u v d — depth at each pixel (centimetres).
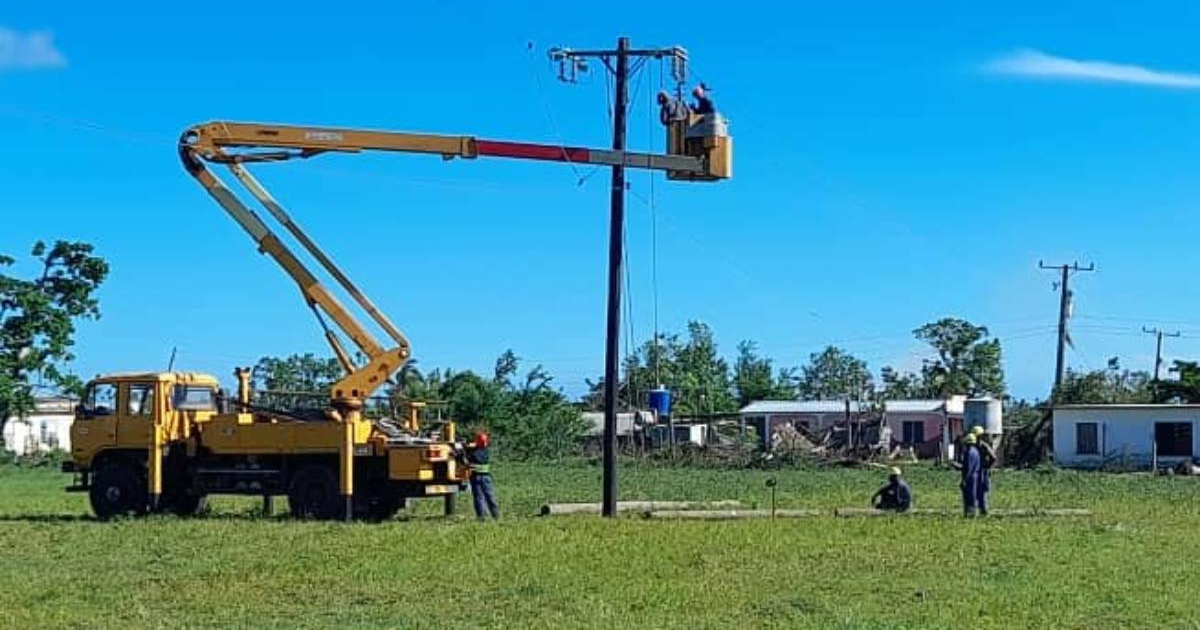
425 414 3294
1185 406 6538
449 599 1697
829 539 2398
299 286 2975
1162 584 1853
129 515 2928
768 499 3731
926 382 10694
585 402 9275
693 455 6512
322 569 1962
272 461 2920
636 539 2361
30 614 1579
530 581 1833
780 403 9056
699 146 2875
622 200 2978
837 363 12775
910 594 1748
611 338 3009
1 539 2427
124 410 2986
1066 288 8019
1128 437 6619
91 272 7094
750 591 1759
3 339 6912
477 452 2941
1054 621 1553
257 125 2938
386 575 1900
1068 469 6359
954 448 7400
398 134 2902
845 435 7519
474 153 2888
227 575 1905
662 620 1536
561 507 3155
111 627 1500
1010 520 2889
